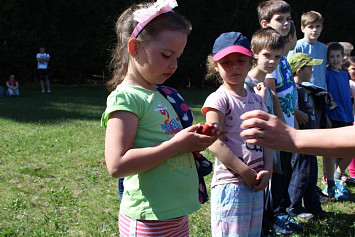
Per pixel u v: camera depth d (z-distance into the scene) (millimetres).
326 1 20797
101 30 19344
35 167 5676
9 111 10672
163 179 2127
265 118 1665
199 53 19656
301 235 3740
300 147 1635
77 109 11383
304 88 4398
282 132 1648
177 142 2018
